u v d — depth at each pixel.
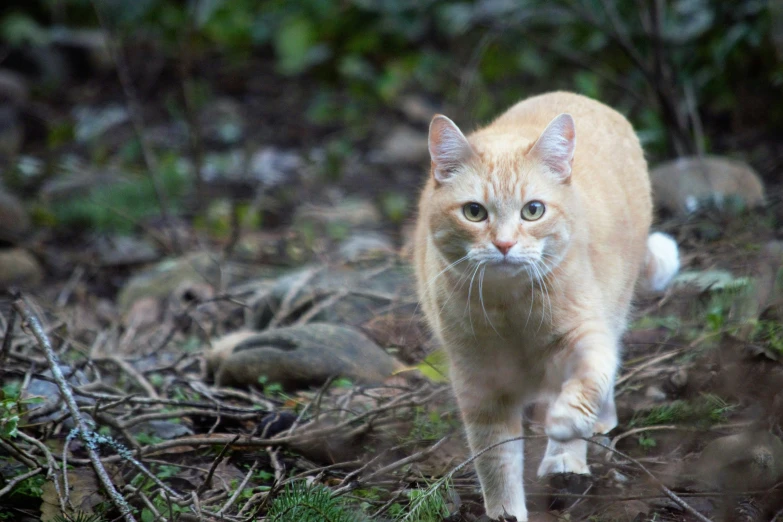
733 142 11.46
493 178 5.13
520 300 5.07
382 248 9.64
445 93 16.39
